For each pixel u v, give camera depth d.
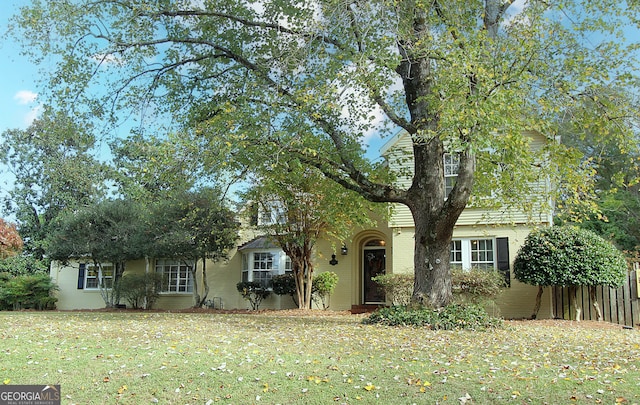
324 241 20.53
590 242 14.73
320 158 12.31
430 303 11.65
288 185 17.39
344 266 20.22
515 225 17.00
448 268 11.90
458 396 5.61
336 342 8.75
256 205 19.12
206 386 5.95
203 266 22.17
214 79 13.90
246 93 12.40
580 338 9.99
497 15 11.23
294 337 9.27
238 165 12.63
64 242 22.39
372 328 10.80
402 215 18.16
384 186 12.37
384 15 10.27
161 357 7.23
